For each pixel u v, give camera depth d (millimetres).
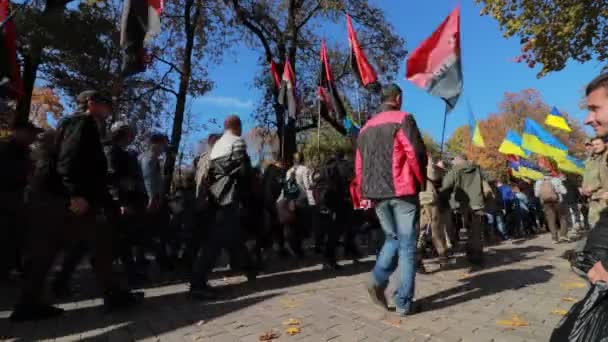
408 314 3900
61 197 3732
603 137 1719
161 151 5570
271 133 20547
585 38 8133
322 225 8266
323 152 17391
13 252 5312
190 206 6426
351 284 5352
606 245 1605
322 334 3363
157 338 3307
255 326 3578
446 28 5473
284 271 6453
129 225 5117
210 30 17938
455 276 5848
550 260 7207
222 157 4715
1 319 3857
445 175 7125
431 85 5465
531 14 8328
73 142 3574
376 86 9242
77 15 10875
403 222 3945
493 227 12023
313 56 20312
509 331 3445
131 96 15805
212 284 5410
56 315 3904
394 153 3924
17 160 5141
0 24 5566
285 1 19734
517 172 17266
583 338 1523
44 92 18000
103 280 4031
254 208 6309
